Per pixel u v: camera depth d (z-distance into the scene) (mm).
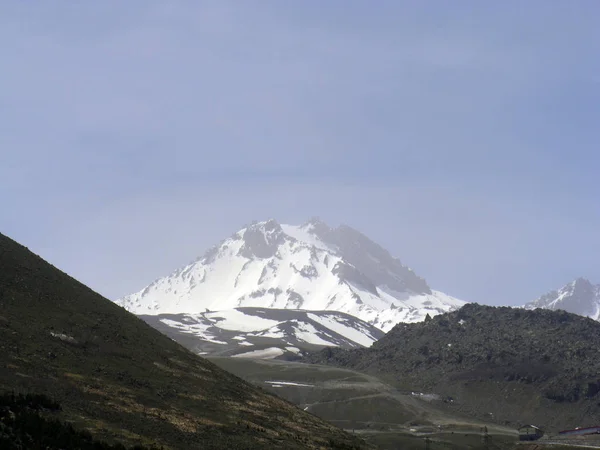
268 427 123812
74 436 87062
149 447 92750
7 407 90125
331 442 126188
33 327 126062
